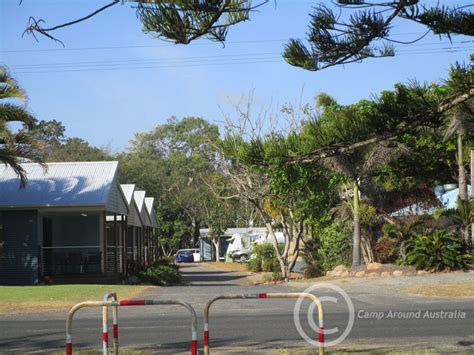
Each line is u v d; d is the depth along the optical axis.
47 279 29.12
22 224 29.38
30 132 25.56
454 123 7.79
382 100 7.74
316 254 33.28
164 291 22.81
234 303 18.48
